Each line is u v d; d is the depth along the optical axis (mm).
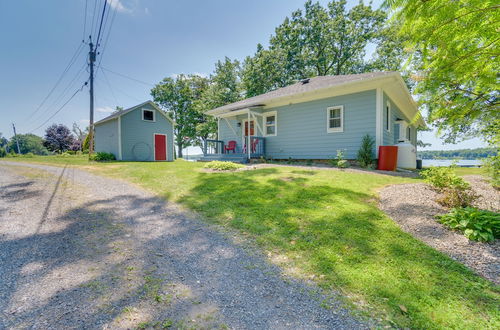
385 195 4625
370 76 8719
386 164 8320
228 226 3336
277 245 2715
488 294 1780
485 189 5379
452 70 2645
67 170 9164
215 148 15055
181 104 32469
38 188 5766
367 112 9039
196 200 4617
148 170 8648
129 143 16609
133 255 2529
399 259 2295
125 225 3418
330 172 7215
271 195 4645
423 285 1896
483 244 2607
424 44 2572
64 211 4039
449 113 3117
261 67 22547
